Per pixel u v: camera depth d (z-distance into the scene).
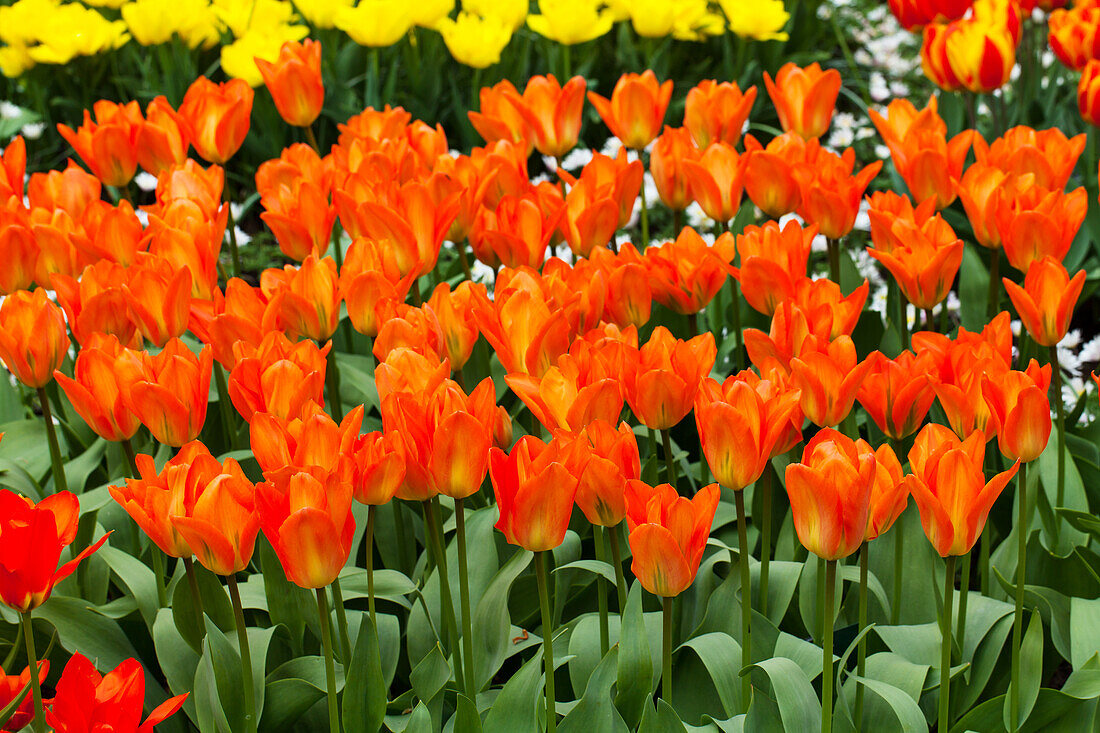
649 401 1.89
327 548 1.54
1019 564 1.87
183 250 2.41
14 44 5.75
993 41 3.53
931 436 1.62
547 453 1.54
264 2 5.56
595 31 5.12
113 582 2.55
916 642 2.08
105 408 2.00
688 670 2.12
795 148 2.91
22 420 2.92
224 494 1.57
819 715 1.79
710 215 2.82
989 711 1.96
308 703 1.97
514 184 2.82
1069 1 4.71
